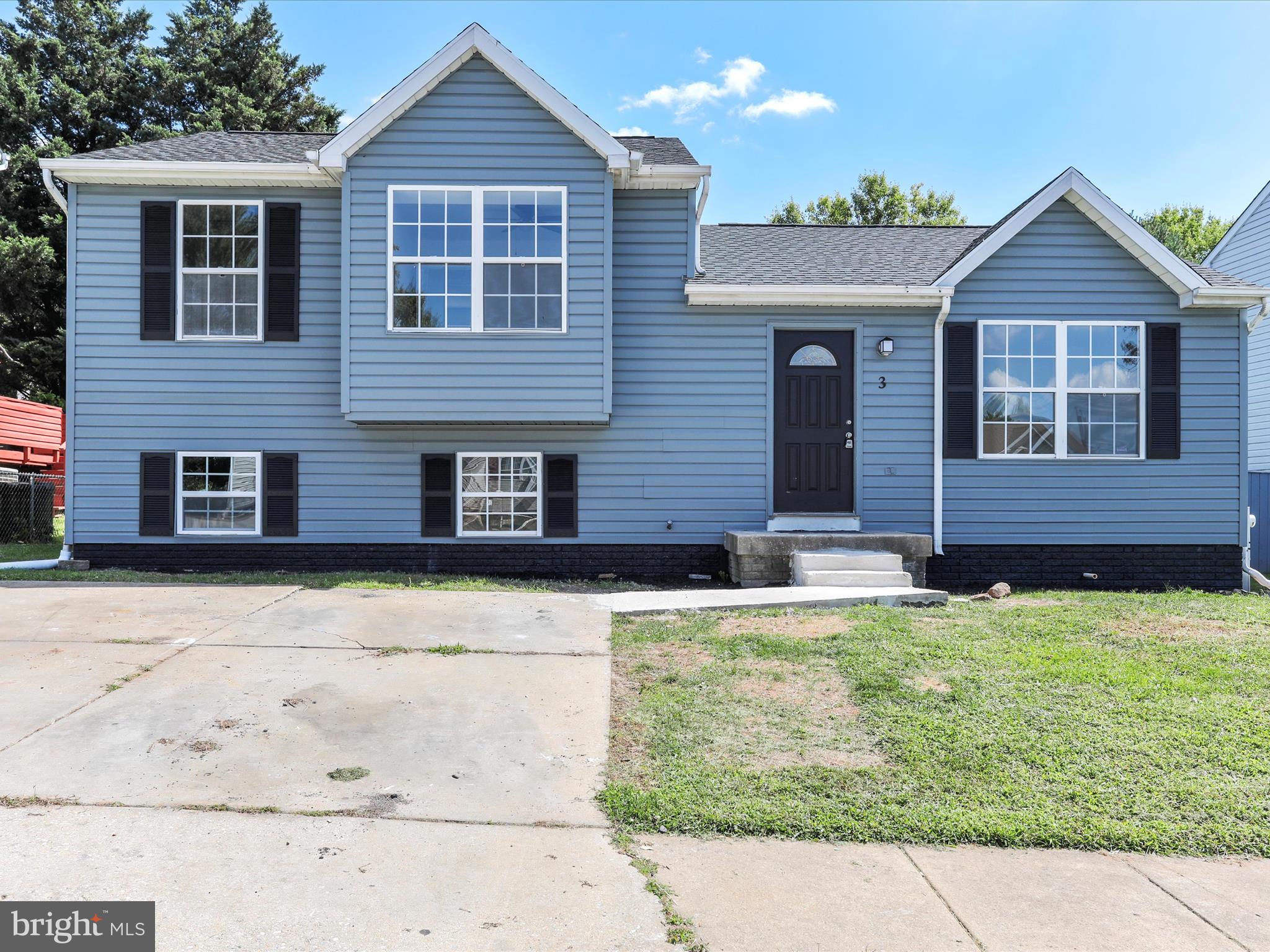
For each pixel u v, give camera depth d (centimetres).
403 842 332
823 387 1005
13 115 2302
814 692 512
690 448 992
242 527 981
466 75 911
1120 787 385
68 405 960
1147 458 994
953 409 992
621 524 993
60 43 2447
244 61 2708
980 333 991
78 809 349
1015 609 760
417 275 919
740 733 449
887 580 872
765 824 350
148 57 2558
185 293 969
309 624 666
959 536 995
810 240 1195
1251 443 1562
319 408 977
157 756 405
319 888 296
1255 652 595
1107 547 995
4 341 2245
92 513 966
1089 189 962
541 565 991
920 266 1059
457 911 284
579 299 921
